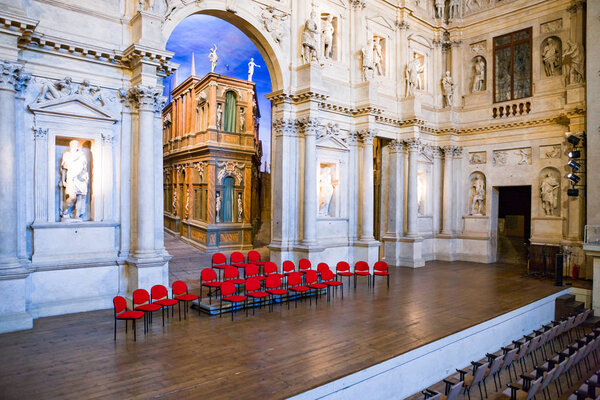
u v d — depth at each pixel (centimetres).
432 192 2000
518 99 1808
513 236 1953
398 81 1803
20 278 867
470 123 1961
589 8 1478
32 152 952
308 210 1420
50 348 759
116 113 1064
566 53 1620
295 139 1457
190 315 1005
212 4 1229
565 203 1656
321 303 1140
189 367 683
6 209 854
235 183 2181
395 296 1228
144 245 1045
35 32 908
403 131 1794
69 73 992
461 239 1978
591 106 1470
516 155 1823
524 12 1802
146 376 645
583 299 1398
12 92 862
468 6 1992
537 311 1224
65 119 992
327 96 1422
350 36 1623
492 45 1911
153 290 929
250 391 599
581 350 873
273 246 1436
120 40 1056
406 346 799
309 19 1429
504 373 928
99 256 1036
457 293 1277
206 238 2045
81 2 1002
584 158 1566
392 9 1788
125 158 1076
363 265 1358
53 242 977
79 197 1029
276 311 1053
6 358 710
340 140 1572
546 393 866
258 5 1345
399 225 1816
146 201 1045
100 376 643
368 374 701
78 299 1002
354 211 1641
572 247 1587
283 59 1415
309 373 666
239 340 823
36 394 582
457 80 2016
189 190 2358
